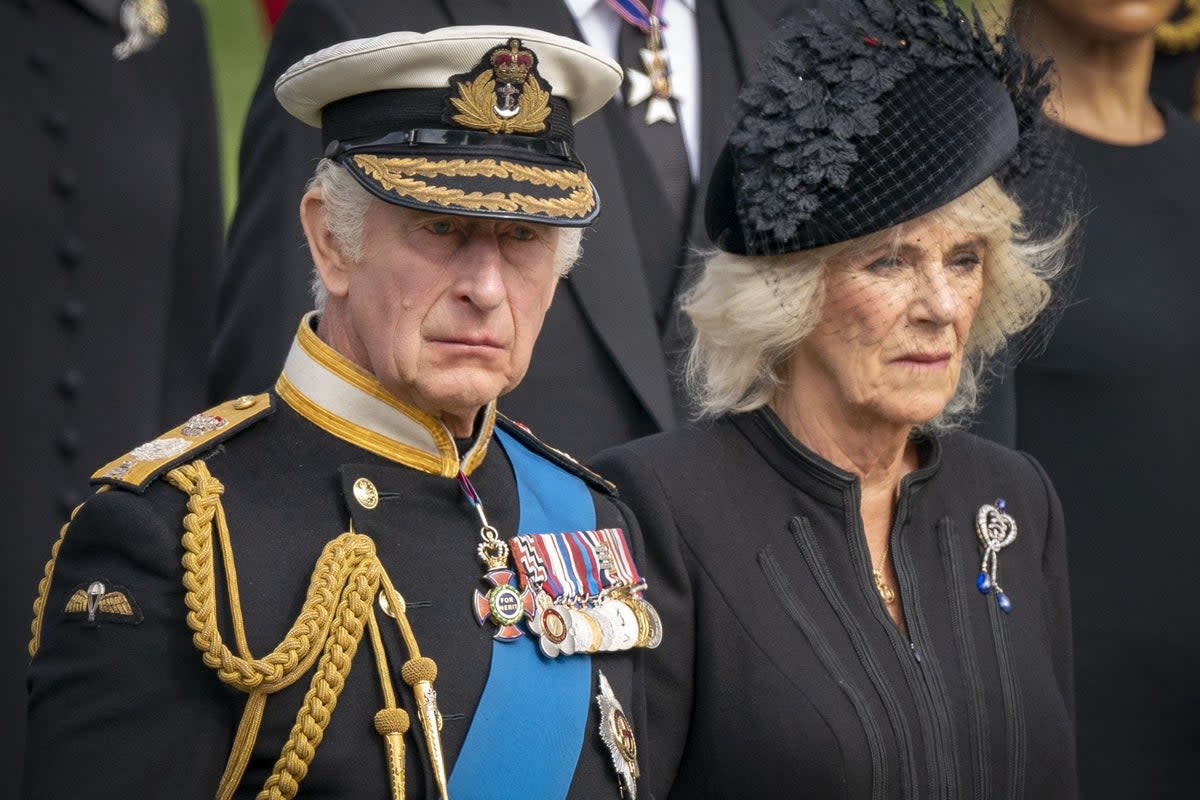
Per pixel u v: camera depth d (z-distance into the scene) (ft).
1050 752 44.50
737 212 44.39
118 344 62.90
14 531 60.29
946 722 42.93
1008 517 46.78
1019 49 45.42
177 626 34.58
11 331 60.80
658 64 57.82
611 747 37.63
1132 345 56.80
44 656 35.04
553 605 37.58
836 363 43.86
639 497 43.93
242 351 56.24
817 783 41.70
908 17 44.04
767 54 44.68
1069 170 56.08
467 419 38.32
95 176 62.75
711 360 45.91
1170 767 56.70
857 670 42.88
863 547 44.27
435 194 35.17
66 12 63.46
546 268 36.50
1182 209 58.34
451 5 56.29
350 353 37.42
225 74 172.55
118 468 35.99
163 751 34.04
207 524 35.17
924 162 42.75
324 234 36.88
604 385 54.60
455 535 37.45
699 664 43.06
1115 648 56.95
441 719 35.53
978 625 44.96
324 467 37.01
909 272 43.29
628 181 56.65
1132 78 60.18
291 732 34.55
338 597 35.22
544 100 36.58
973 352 47.32
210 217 67.21
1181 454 56.75
